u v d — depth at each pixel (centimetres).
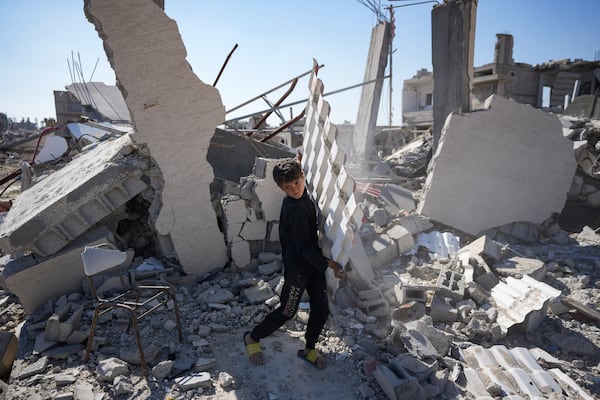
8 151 2402
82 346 307
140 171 402
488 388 265
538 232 629
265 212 447
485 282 430
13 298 451
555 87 2094
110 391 259
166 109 395
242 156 561
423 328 313
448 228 609
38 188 559
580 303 385
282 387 268
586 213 734
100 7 350
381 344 316
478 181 605
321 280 286
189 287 419
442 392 263
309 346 291
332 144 300
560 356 332
